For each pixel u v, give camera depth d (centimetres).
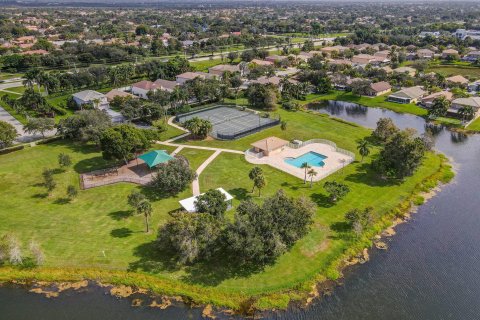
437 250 6775
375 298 5744
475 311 5541
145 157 9369
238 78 17325
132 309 5484
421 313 5497
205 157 10188
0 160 9856
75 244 6606
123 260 6278
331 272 6175
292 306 5569
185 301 5600
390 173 8931
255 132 12112
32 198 8044
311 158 10231
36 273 6019
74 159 10006
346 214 7150
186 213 6431
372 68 19912
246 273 6088
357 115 14688
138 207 6769
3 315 5391
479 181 9175
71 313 5425
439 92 15862
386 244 6912
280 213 6259
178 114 13950
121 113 13150
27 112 13988
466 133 12450
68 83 16575
